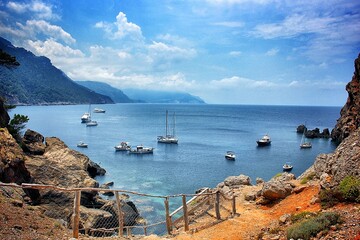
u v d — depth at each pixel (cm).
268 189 1898
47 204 3033
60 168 3897
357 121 8838
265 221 1581
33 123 16900
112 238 1281
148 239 1345
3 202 1350
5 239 964
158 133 14062
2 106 4116
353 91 9256
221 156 8381
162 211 3731
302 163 7412
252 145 10588
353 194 1356
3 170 2517
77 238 1155
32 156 4016
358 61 9019
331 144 10800
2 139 2792
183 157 8238
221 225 1566
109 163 7350
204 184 5381
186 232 1518
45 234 1116
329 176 1719
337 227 1075
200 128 16700
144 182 5481
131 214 3139
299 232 1089
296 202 1717
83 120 18388
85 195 3334
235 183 2734
